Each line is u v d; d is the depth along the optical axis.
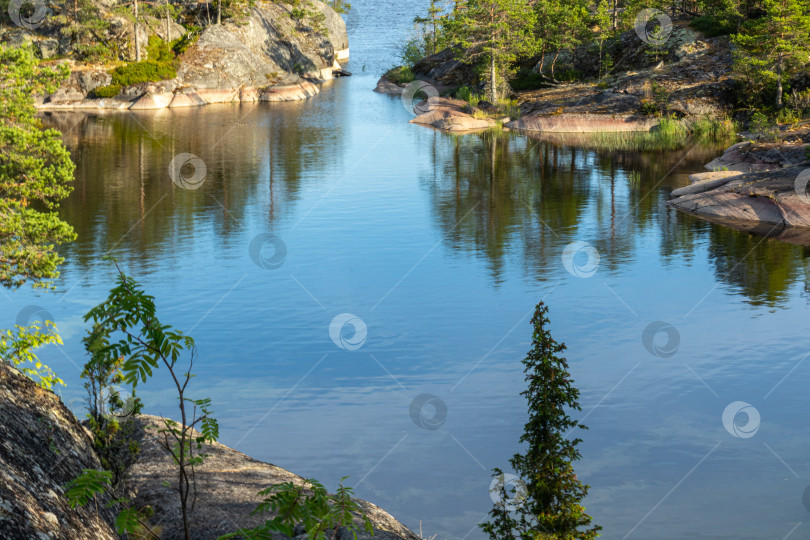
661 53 80.75
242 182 53.09
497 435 20.25
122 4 95.00
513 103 81.75
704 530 15.79
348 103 91.94
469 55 87.62
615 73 84.31
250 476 12.83
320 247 38.62
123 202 47.22
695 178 52.25
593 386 23.28
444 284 33.19
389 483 17.88
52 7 91.75
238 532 6.65
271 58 101.62
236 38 97.44
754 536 15.62
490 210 46.03
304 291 32.09
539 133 73.31
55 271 23.81
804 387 23.02
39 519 7.71
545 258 36.91
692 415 21.33
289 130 74.25
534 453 12.99
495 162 60.38
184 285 32.66
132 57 92.25
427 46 112.25
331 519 6.76
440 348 26.34
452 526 15.98
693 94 73.06
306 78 105.75
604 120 73.06
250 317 29.12
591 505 16.89
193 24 101.19
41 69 25.64
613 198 48.78
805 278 33.66
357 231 41.62
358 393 22.84
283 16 108.75
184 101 89.62
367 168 58.19
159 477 12.15
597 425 20.81
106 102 87.19
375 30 174.12
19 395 10.27
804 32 66.06
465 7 90.50
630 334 27.50
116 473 11.48
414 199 48.66
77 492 6.73
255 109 87.88
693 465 18.62
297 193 50.19
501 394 22.70
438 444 19.75
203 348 26.20
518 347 26.41
